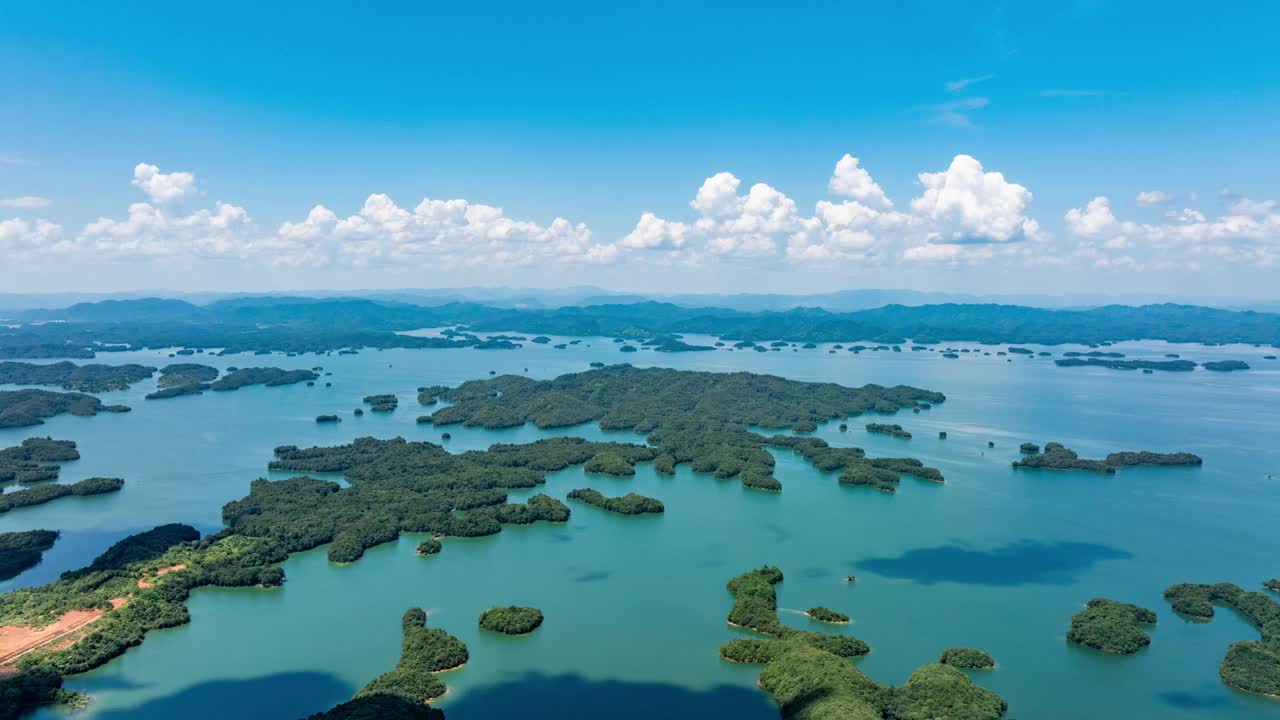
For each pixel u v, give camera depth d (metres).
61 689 188.62
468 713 180.25
